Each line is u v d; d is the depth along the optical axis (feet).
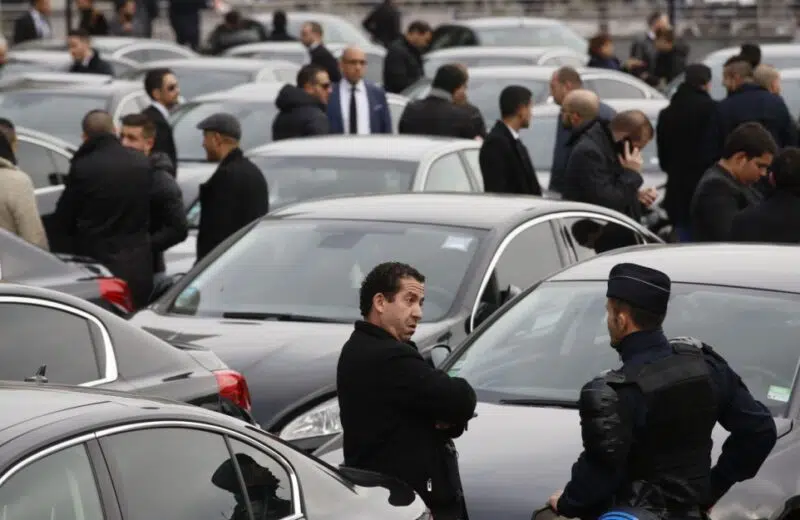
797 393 54.95
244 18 254.88
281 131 129.90
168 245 96.37
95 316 57.26
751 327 57.36
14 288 55.77
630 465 43.52
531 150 137.69
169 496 39.45
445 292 71.36
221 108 141.49
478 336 61.72
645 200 102.32
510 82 156.35
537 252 75.41
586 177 94.58
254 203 91.71
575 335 59.77
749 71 121.70
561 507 43.93
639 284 43.75
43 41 222.07
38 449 37.01
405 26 348.38
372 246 74.64
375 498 44.73
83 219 93.15
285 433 63.10
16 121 134.72
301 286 73.77
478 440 54.39
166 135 116.37
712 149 121.80
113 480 38.32
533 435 54.39
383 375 48.88
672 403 43.19
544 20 241.14
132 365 57.47
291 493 42.60
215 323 71.72
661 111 123.54
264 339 68.85
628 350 43.93
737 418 45.42
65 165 112.68
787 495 51.31
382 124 139.95
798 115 151.53
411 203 78.84
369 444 49.19
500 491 51.19
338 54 217.36
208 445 40.98
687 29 329.93
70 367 55.88
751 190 88.43
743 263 61.41
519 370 59.21
